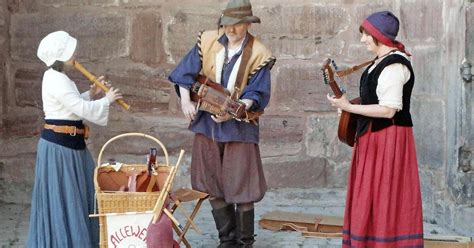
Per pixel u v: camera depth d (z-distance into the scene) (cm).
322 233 687
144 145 821
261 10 820
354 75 825
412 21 762
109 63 813
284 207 789
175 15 813
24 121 807
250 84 596
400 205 554
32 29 801
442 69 720
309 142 833
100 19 808
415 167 557
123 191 550
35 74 804
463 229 686
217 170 613
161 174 562
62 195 564
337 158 836
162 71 819
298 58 826
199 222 734
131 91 818
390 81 541
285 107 829
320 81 828
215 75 601
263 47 602
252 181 610
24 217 752
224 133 600
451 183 707
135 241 536
